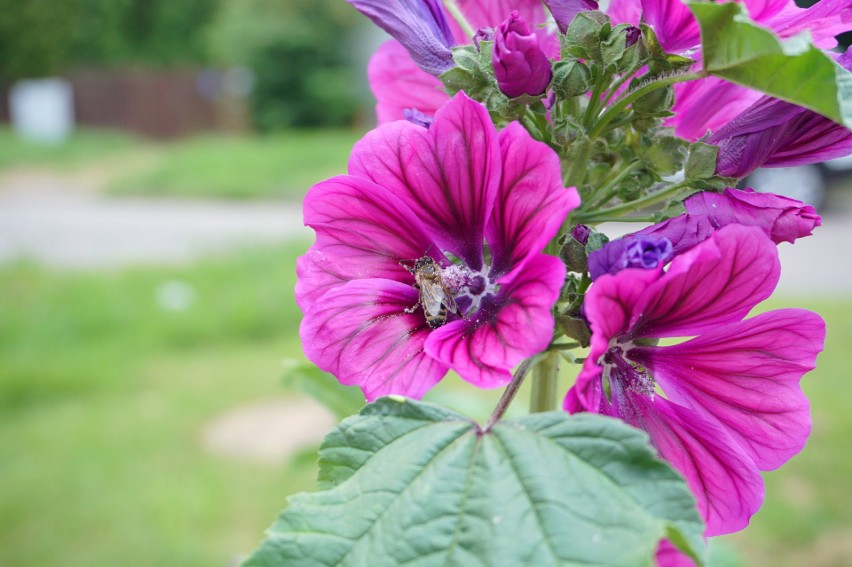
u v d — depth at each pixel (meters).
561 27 0.23
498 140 0.21
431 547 0.20
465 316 0.23
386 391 0.22
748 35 0.20
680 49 0.23
